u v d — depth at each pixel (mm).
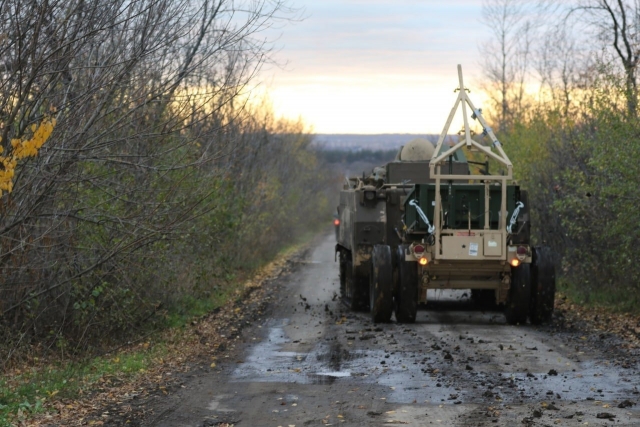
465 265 17328
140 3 11656
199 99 12703
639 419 9258
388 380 11688
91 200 13203
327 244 56219
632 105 17703
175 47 13234
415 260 17391
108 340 15227
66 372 12000
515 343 14953
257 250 35312
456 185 17406
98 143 11672
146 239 13367
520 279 17266
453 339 15508
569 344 14750
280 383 11570
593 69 25906
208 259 23031
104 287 14383
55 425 9172
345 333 16500
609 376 11781
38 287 13500
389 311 17703
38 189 11523
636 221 17469
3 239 11664
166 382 11586
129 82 12164
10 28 10445
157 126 12281
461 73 17578
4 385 11102
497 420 9312
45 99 11156
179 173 15211
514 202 17516
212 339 15742
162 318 17297
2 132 10750
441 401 10320
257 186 34156
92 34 10586
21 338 12875
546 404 9977
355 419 9461
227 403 10336
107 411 9859
